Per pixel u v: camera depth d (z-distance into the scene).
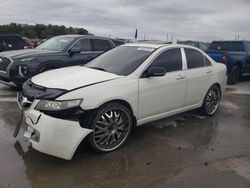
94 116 4.36
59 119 4.06
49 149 4.07
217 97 7.04
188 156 4.69
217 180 3.97
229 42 13.81
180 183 3.88
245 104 8.38
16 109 6.79
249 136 5.72
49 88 4.33
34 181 3.79
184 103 6.07
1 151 4.55
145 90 5.09
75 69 5.34
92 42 9.92
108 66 5.41
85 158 4.46
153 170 4.20
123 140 4.86
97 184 3.80
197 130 5.92
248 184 3.90
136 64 5.25
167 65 5.68
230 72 12.45
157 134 5.59
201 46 18.55
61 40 9.76
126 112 4.80
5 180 3.77
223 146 5.16
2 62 8.52
